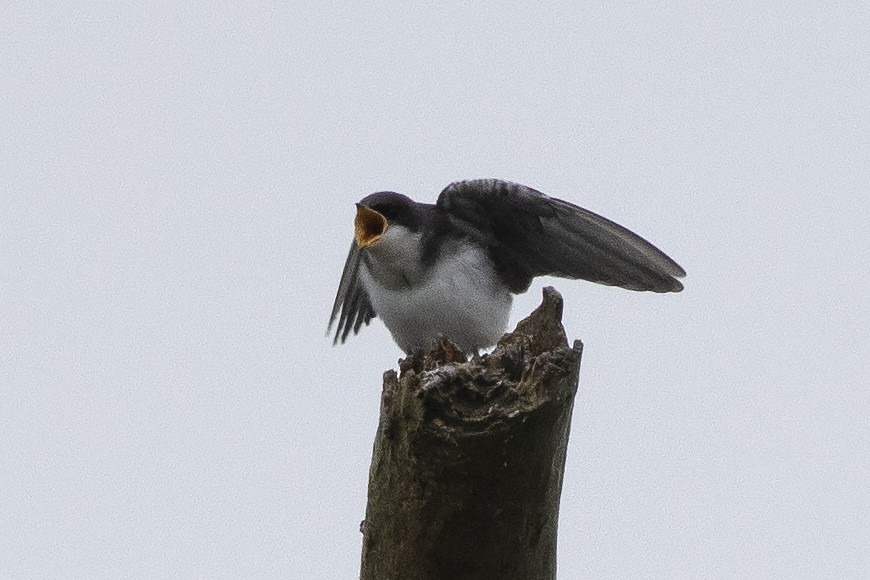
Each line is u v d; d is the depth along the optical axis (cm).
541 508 979
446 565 991
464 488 949
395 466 973
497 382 926
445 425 923
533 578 1011
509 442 926
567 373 936
